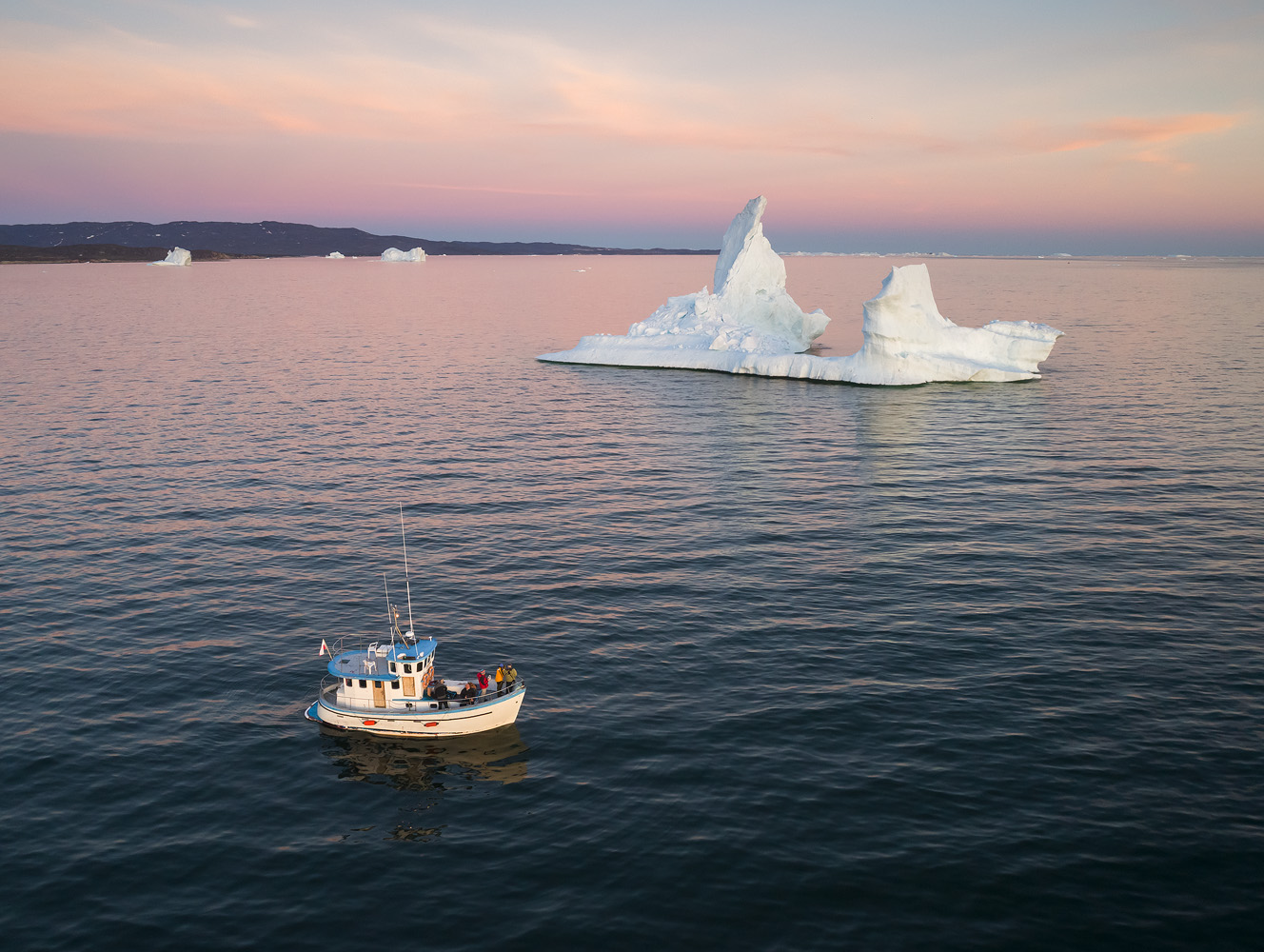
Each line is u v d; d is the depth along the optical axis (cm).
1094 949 2323
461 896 2552
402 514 5975
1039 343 11469
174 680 3788
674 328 14150
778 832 2792
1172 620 4306
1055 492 6481
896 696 3612
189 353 13800
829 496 6462
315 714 3509
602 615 4406
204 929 2433
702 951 2330
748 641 4125
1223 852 2673
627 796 2995
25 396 9950
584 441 8238
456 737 3384
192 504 6169
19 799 2988
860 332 17638
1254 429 8362
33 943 2372
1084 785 3008
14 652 4003
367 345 15312
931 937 2370
